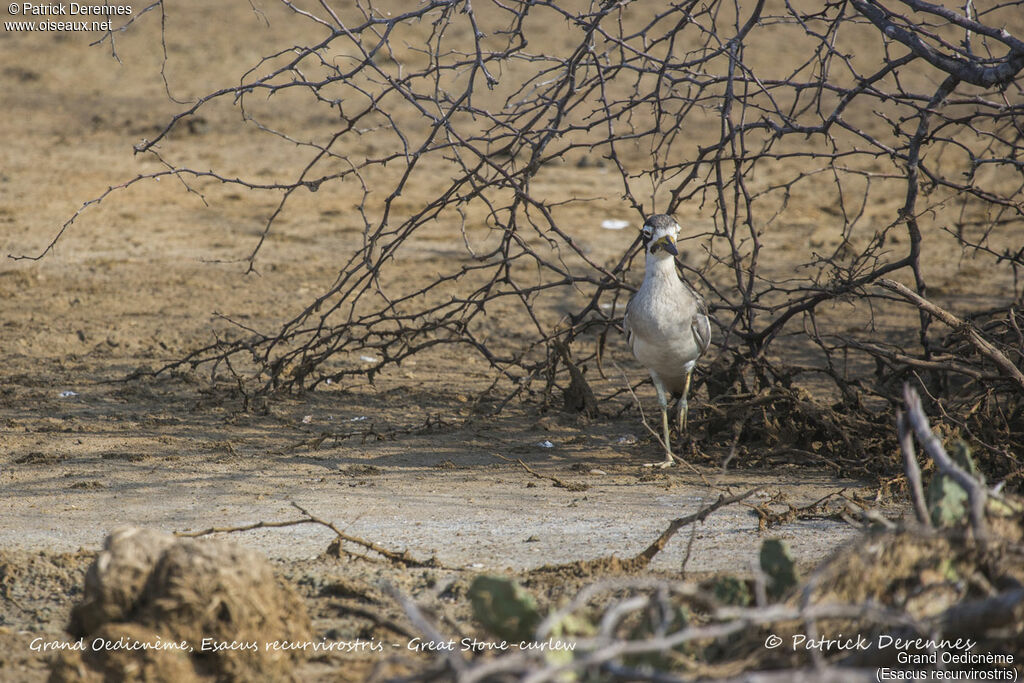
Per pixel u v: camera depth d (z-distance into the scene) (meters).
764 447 11.55
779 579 5.77
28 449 11.36
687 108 11.31
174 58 38.03
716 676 5.05
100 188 27.12
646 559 7.85
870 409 13.02
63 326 17.17
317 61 36.19
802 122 32.78
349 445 11.84
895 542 5.57
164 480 10.36
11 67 36.66
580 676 4.77
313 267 21.62
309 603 7.23
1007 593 4.98
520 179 12.10
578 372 13.09
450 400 13.91
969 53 10.04
